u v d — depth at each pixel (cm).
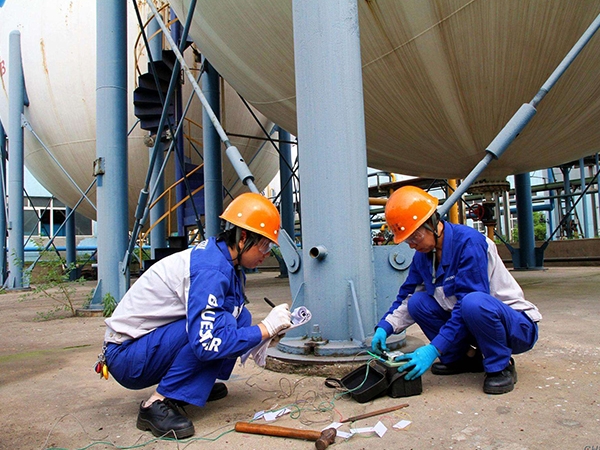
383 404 197
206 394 184
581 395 196
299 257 306
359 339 260
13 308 743
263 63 551
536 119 536
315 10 279
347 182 272
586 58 440
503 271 215
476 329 200
